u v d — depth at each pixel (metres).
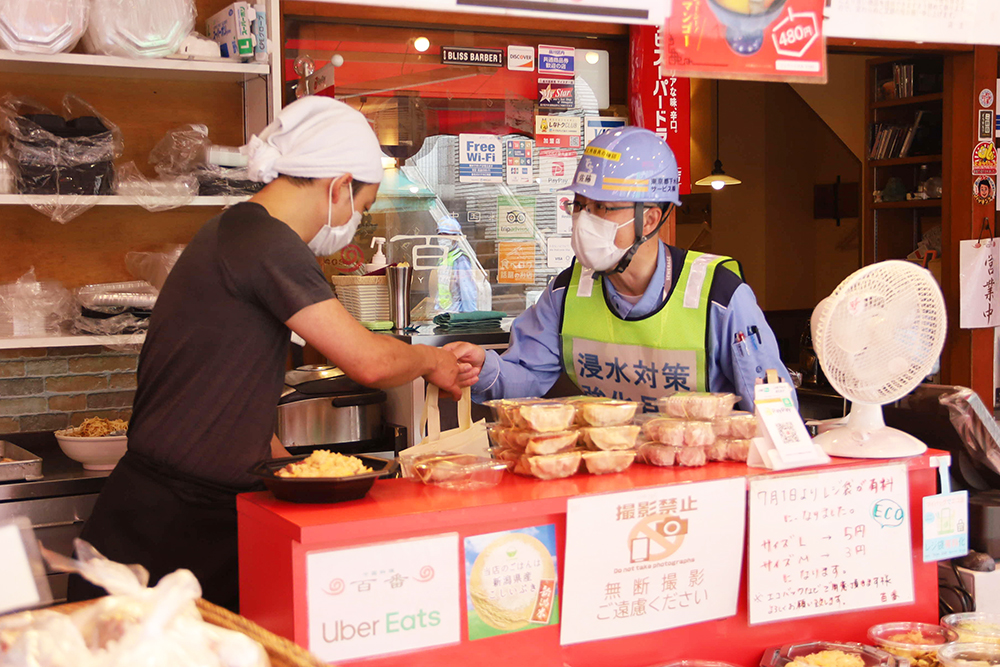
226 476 1.72
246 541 1.38
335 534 1.19
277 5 2.95
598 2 2.15
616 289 2.08
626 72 3.98
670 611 1.45
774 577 1.52
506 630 1.33
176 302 1.74
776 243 8.60
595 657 1.40
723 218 8.79
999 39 2.54
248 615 1.39
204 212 3.20
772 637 1.55
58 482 2.52
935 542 1.67
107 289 2.88
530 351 2.23
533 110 3.84
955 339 4.58
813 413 4.21
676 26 2.22
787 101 8.52
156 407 1.76
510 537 1.33
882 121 5.41
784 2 2.30
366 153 1.83
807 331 4.64
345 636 1.22
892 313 1.63
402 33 3.57
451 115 3.71
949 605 1.80
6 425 2.98
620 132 1.91
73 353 3.06
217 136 3.21
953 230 4.61
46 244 3.00
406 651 1.26
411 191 3.68
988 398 4.57
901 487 1.63
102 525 1.77
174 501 1.73
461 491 1.39
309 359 3.42
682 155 3.90
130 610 0.95
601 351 2.11
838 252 8.52
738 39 2.28
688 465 1.55
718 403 1.59
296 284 1.66
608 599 1.39
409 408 2.89
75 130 2.70
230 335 1.70
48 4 2.58
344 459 1.39
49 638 0.89
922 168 5.10
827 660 1.44
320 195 1.80
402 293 3.52
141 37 2.72
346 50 3.49
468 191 3.77
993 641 1.51
